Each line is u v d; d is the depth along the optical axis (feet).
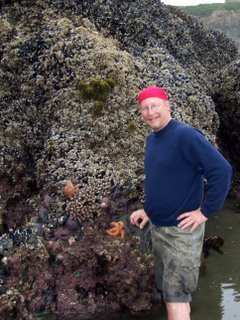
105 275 8.34
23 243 8.45
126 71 10.84
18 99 11.23
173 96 11.45
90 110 10.37
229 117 14.82
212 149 6.57
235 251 10.25
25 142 10.78
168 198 6.82
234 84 14.75
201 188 6.88
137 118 10.39
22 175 10.59
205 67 18.92
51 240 8.80
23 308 7.93
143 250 8.64
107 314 8.21
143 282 8.29
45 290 8.25
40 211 9.38
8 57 11.53
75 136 10.17
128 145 10.14
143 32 13.69
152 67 12.45
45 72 11.09
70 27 11.94
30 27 12.15
